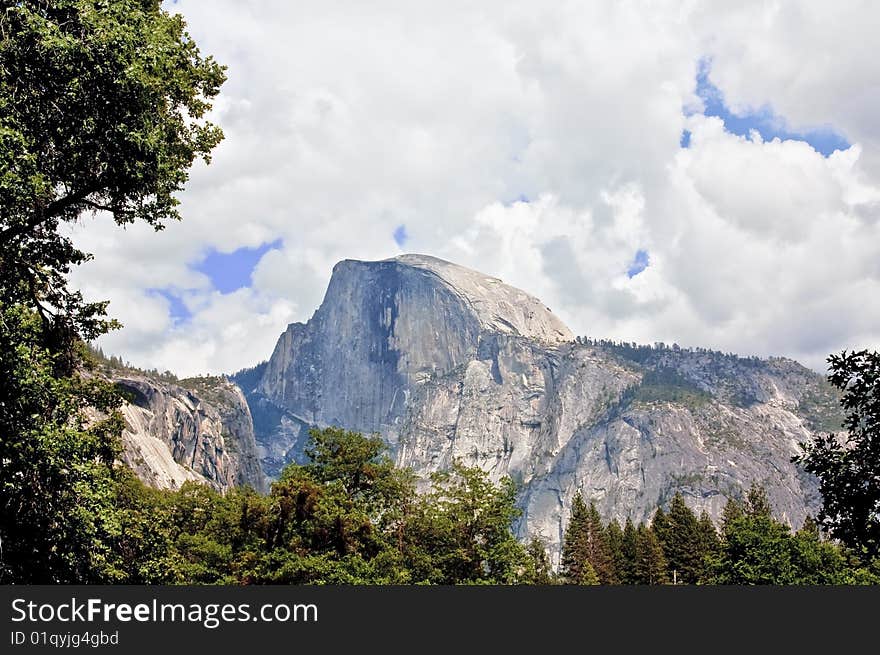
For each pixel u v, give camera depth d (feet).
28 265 93.66
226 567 181.47
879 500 76.79
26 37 80.18
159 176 91.86
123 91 83.87
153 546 115.03
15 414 85.05
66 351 100.89
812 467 79.56
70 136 85.25
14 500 86.99
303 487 185.98
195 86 101.04
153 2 94.53
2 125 78.59
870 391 78.07
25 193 80.18
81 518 90.22
